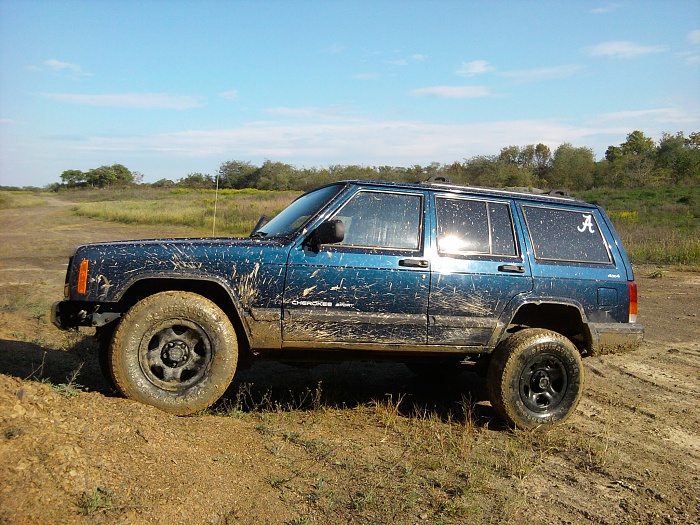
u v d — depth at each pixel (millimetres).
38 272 12898
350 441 4398
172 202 43188
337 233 4398
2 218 33688
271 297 4492
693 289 12758
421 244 4828
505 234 5098
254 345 4516
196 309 4324
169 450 3672
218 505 3248
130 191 71812
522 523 3391
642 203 33250
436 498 3555
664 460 4453
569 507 3637
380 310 4660
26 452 3104
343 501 3445
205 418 4383
